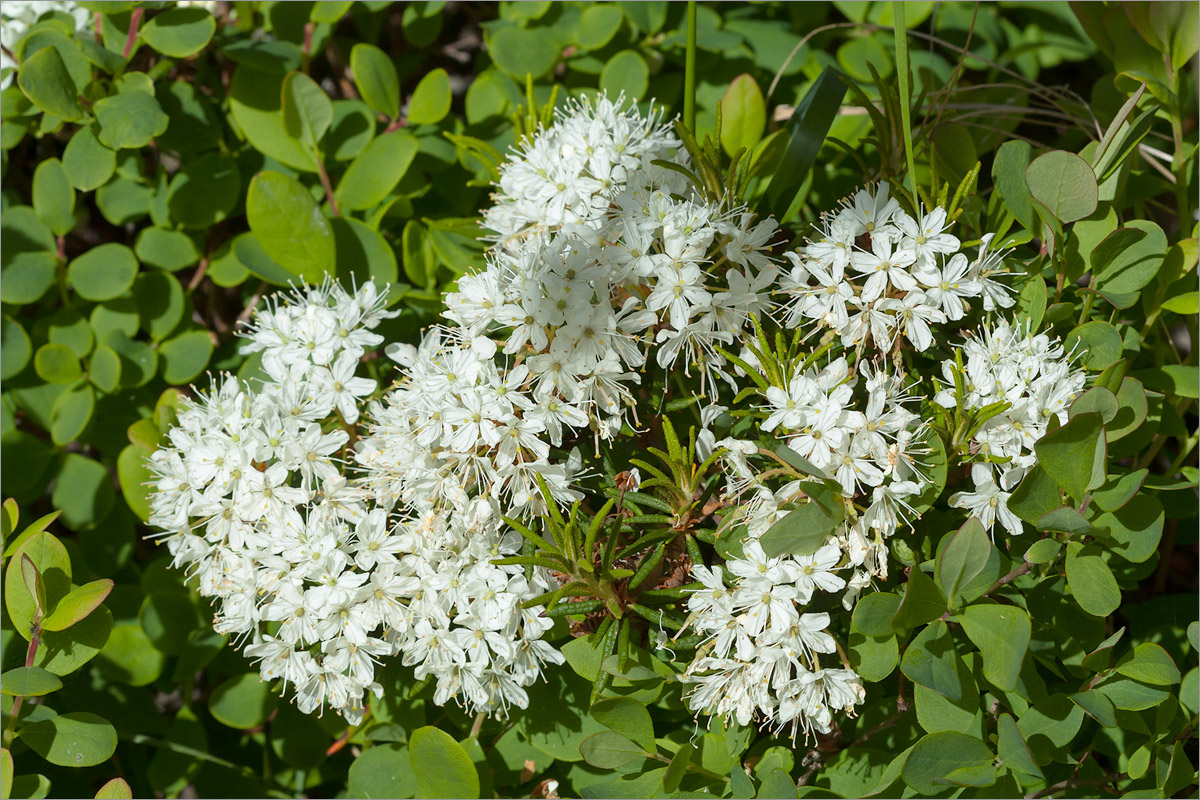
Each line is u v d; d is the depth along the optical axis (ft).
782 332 1.69
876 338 1.60
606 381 1.61
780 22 1.99
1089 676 1.61
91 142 1.82
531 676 1.62
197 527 1.71
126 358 1.85
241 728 1.81
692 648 1.63
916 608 1.56
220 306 1.96
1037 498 1.56
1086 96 2.11
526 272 1.60
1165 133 1.89
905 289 1.59
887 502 1.57
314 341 1.68
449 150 1.90
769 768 1.61
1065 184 1.63
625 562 1.64
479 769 1.67
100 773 1.83
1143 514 1.58
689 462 1.60
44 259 1.87
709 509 1.64
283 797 1.79
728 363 1.67
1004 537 1.65
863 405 1.65
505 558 1.58
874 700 1.66
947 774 1.56
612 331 1.59
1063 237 1.67
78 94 1.81
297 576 1.62
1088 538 1.59
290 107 1.84
